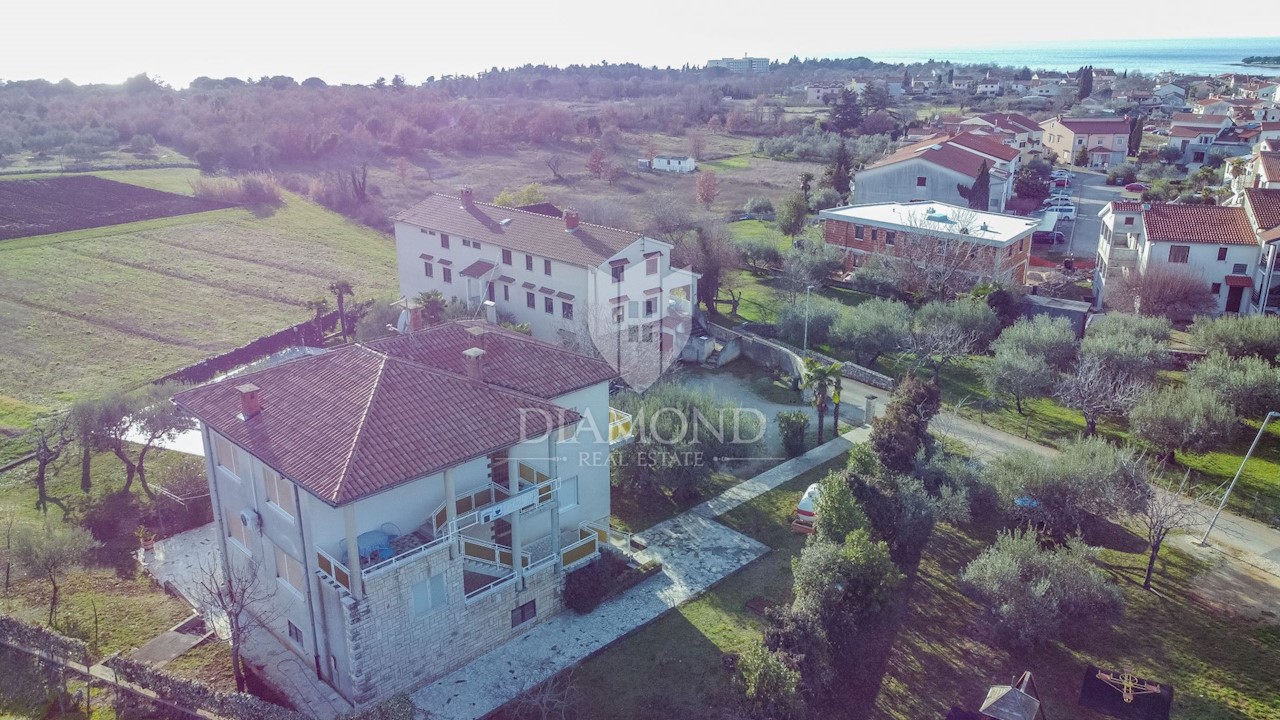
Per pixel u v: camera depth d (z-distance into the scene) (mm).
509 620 29375
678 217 79500
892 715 26344
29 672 26125
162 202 98375
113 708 25094
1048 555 30422
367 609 25188
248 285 76250
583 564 31562
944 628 30359
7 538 33219
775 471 42125
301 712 25922
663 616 30875
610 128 167875
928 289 64875
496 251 58250
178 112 157000
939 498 36094
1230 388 44562
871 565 28766
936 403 41375
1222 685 27359
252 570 29922
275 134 135500
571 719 25797
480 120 170875
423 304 54594
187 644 28719
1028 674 24656
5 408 49062
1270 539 35719
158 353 59969
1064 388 45469
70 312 66125
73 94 196375
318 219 100688
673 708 26234
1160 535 32188
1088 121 143375
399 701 23734
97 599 31000
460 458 25984
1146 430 41594
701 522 37406
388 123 159000
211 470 30250
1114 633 29891
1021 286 66312
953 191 85625
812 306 59562
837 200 99312
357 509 25828
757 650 25172
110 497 38844
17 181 95312
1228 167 107812
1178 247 62938
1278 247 58969
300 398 28203
